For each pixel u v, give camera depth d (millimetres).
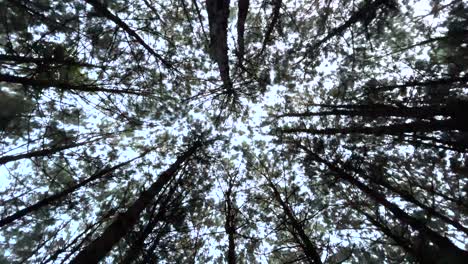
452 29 8977
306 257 6988
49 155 8102
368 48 11055
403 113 8469
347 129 9867
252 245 9750
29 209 6922
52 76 7309
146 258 6867
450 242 6527
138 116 10516
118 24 7488
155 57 8992
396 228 8570
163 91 10742
